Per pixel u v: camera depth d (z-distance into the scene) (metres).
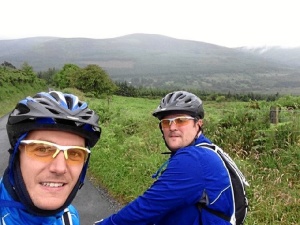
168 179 0.94
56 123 0.57
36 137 0.57
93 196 2.52
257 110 3.31
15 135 0.57
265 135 2.85
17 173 0.56
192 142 1.06
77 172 0.59
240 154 2.75
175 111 1.05
